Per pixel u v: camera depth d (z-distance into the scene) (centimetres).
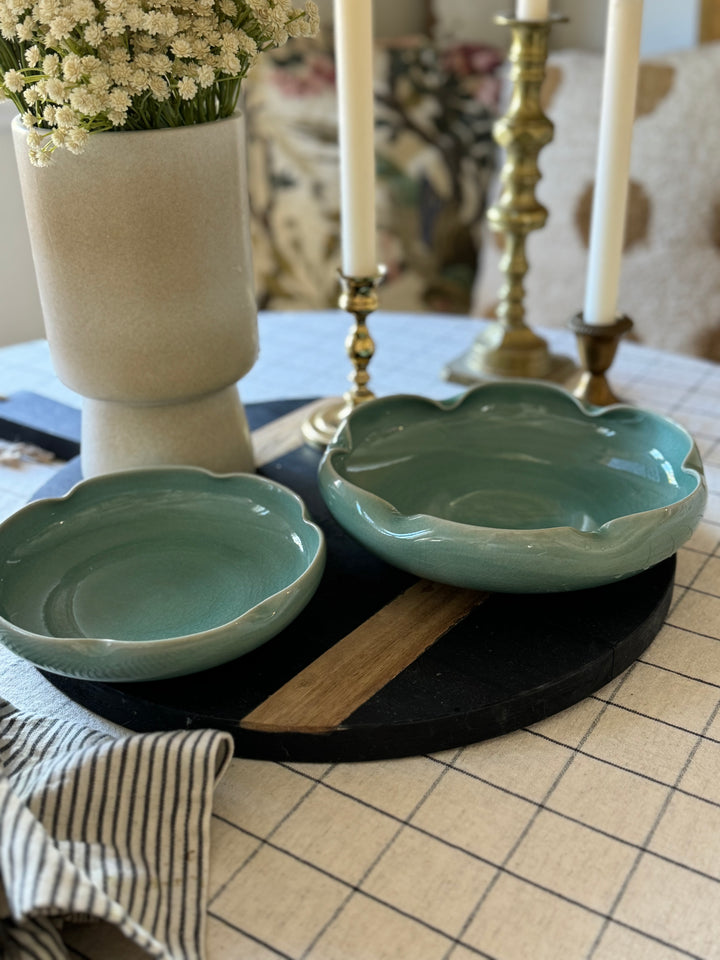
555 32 197
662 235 166
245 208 78
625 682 67
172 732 57
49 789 54
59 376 80
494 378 107
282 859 54
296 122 174
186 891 51
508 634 68
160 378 77
